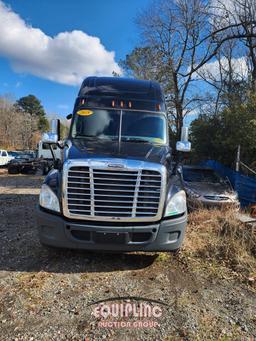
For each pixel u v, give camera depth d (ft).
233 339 10.59
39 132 278.46
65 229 14.52
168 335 10.71
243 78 67.41
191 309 12.39
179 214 15.31
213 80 81.76
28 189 48.49
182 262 16.80
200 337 10.65
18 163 83.66
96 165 14.34
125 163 14.49
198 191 30.81
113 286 14.03
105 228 14.26
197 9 78.18
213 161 44.01
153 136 19.79
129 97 21.15
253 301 13.21
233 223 21.33
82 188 14.35
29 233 21.47
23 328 10.85
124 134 19.61
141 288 13.94
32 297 12.86
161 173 14.69
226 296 13.56
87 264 16.17
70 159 14.76
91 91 21.34
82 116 20.15
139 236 14.65
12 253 17.53
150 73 88.28
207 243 19.29
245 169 39.14
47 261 16.43
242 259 17.04
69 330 10.82
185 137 20.11
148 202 14.56
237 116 39.50
